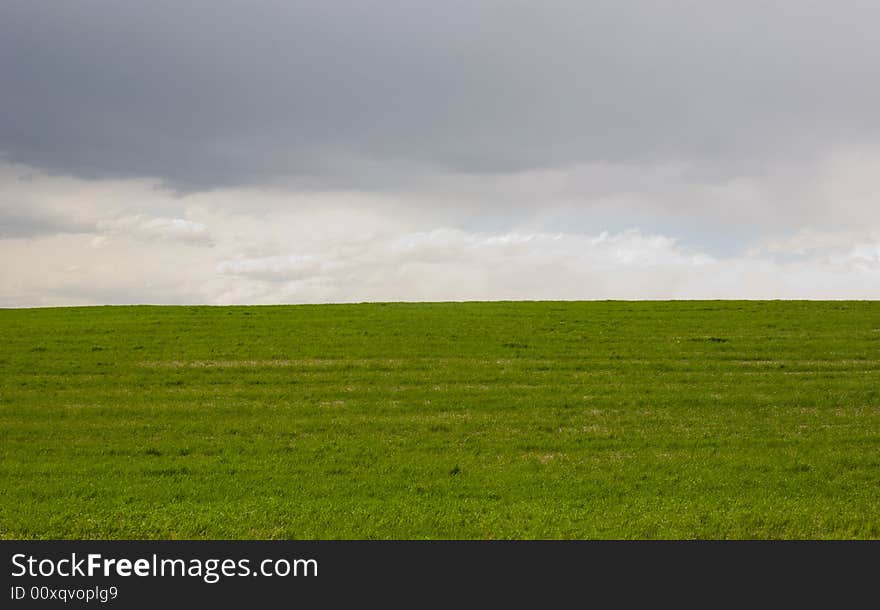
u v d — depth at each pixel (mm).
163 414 28312
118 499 19516
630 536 17219
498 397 30328
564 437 25625
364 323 43906
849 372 33625
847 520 18047
